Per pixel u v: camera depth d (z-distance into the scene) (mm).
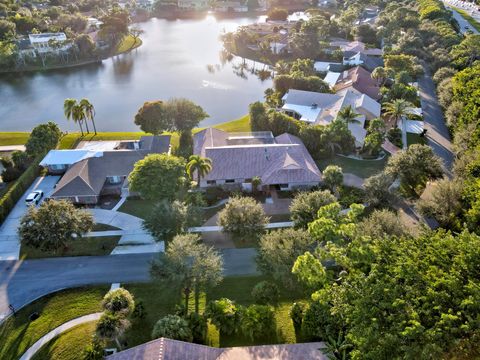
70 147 72688
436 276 29844
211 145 66625
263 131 78188
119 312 34375
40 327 37438
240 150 62781
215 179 59562
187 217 47156
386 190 53438
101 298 40781
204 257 39906
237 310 36688
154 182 50062
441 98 89062
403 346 25172
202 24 196625
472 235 34469
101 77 119625
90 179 57906
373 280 31156
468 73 86375
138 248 48281
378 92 95188
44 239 43062
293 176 59125
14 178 63125
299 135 72500
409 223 52312
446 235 36250
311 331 35156
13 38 134000
